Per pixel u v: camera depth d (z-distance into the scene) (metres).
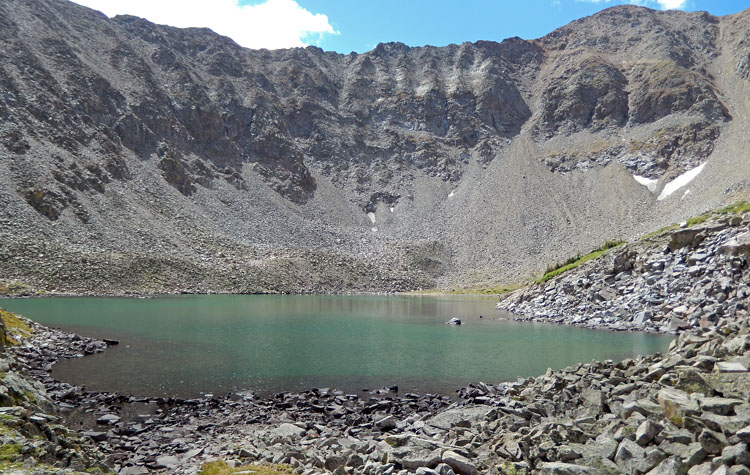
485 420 18.83
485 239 179.62
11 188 116.31
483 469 14.22
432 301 104.88
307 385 28.98
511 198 199.88
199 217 159.00
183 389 27.81
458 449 15.26
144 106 187.12
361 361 35.84
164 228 140.75
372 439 18.70
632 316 54.19
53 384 27.72
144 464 17.22
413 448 15.77
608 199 186.25
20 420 15.06
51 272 96.19
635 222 165.38
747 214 54.84
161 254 123.94
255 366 33.91
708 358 17.25
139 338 44.97
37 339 38.97
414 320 63.56
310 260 145.88
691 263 54.69
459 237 184.12
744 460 11.37
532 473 13.67
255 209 182.25
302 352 39.31
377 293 137.50
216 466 15.79
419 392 27.47
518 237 176.25
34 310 65.00
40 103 150.25
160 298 93.94
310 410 24.23
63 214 119.00
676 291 53.16
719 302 47.16
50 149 138.50
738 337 18.12
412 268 160.88
